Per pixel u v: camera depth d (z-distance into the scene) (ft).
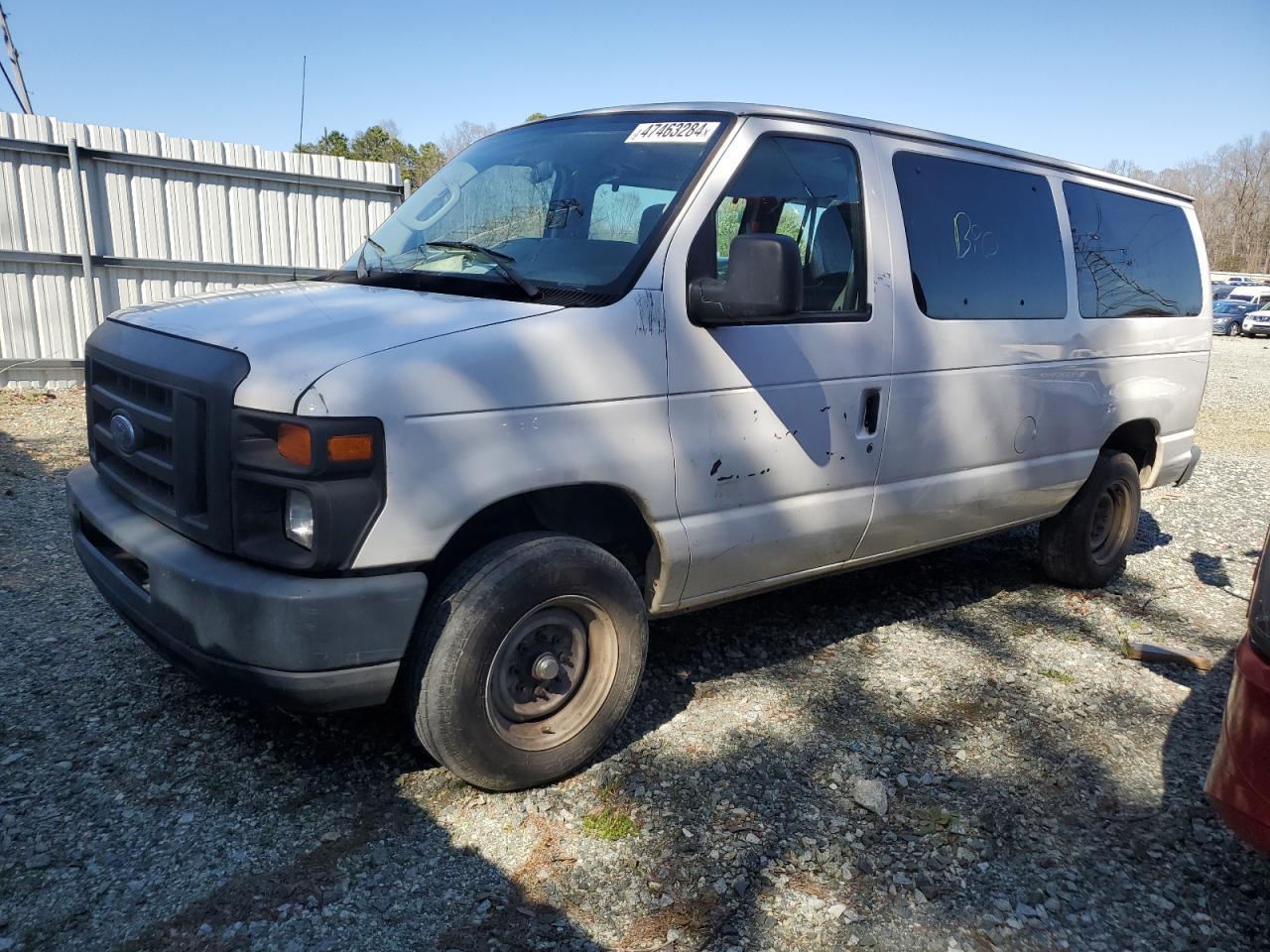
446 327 9.42
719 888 9.04
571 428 9.78
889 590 17.38
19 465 22.82
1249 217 308.60
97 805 9.68
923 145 13.80
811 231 12.10
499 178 12.65
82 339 32.60
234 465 8.79
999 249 14.60
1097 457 16.94
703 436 10.91
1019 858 9.77
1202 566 20.25
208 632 8.91
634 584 10.64
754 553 11.77
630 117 12.51
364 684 9.02
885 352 12.71
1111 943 8.67
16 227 30.83
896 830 10.07
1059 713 12.94
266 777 10.32
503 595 9.45
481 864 9.20
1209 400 52.26
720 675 13.41
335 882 8.80
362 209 38.01
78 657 12.84
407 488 8.80
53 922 8.11
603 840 9.63
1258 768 8.11
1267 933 8.91
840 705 12.74
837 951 8.34
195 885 8.65
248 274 35.53
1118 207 17.39
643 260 10.50
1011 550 20.44
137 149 32.35
